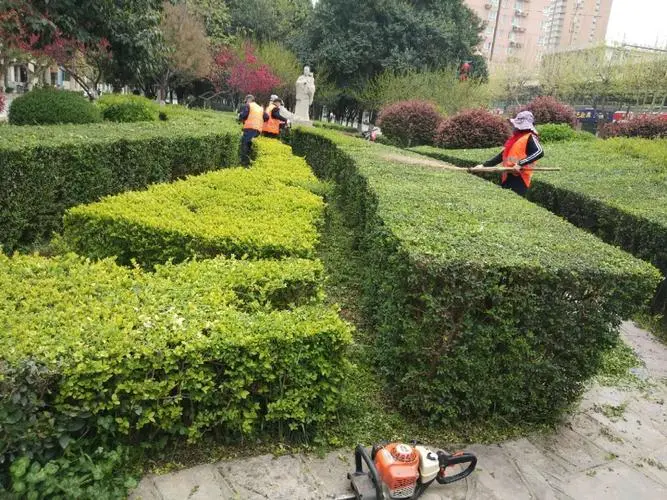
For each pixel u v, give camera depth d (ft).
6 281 9.89
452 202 15.52
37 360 7.61
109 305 9.31
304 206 17.20
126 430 8.24
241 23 117.80
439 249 10.10
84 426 8.20
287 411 9.30
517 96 124.47
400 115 56.39
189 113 54.24
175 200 16.78
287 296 11.47
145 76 42.42
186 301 9.88
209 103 121.19
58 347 7.87
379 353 11.83
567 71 103.50
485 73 108.68
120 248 14.38
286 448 9.45
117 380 8.13
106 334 8.32
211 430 9.32
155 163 26.27
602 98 108.99
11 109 33.09
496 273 9.46
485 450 9.95
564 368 10.45
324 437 9.73
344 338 9.38
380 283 12.73
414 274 9.61
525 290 9.66
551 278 9.71
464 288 9.50
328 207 23.56
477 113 48.52
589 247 11.51
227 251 13.46
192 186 18.84
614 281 10.00
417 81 79.46
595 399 12.19
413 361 10.27
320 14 102.89
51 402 7.86
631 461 10.04
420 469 8.43
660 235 17.34
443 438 10.15
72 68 54.80
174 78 89.45
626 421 11.41
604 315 10.21
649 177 29.25
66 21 31.76
